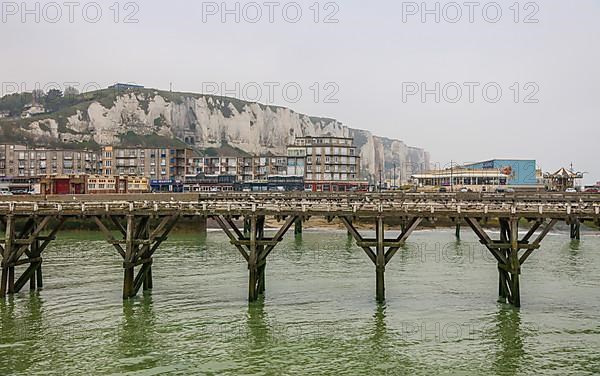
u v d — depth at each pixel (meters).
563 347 31.39
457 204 40.28
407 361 29.30
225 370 28.00
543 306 40.00
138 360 29.20
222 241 76.75
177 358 29.56
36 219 43.97
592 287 46.66
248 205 41.88
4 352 30.20
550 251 69.31
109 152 165.62
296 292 44.06
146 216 41.81
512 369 28.27
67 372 27.56
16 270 53.00
